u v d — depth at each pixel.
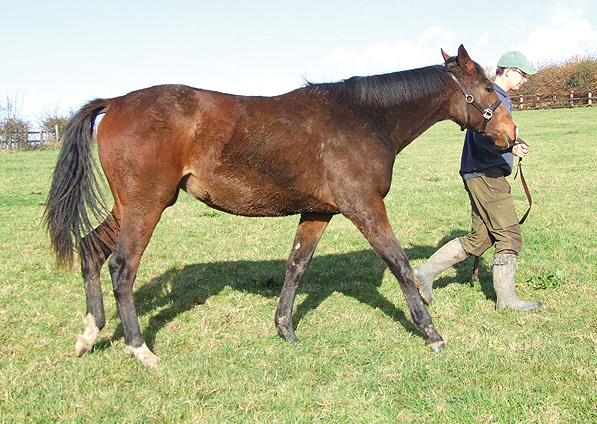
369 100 3.99
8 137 27.58
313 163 3.78
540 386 3.12
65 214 3.59
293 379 3.37
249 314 4.66
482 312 4.59
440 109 4.27
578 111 31.98
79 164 3.62
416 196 10.65
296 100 3.93
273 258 6.61
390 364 3.58
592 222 7.73
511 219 4.54
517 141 4.39
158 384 3.29
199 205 10.71
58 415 2.97
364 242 7.31
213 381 3.34
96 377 3.41
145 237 3.64
